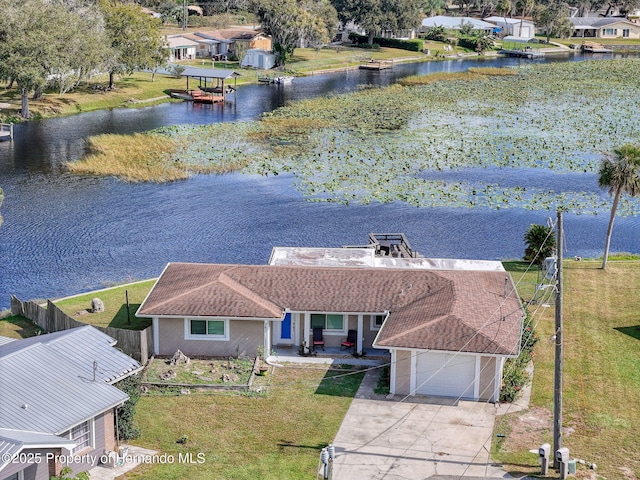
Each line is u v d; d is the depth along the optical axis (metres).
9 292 58.97
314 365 46.66
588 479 35.81
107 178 89.31
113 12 135.50
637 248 70.81
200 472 35.84
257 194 83.62
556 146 105.25
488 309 46.44
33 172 90.81
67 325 49.09
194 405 42.00
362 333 48.22
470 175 91.31
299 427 40.03
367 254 56.53
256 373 45.41
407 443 38.62
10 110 119.25
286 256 55.75
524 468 36.59
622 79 164.38
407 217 76.94
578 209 80.75
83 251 67.38
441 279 50.03
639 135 111.94
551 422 40.84
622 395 43.88
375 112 126.19
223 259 65.62
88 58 122.75
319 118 120.88
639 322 53.41
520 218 77.44
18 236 70.56
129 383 38.75
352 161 96.19
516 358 45.31
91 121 118.25
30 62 113.44
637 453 38.19
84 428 35.22
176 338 47.03
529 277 61.28
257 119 120.50
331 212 78.12
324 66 176.38
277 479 35.41
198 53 175.12
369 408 41.97
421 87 152.00
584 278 61.66
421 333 43.38
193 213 77.50
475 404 42.56
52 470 32.56
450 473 36.09
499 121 120.62
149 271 63.09
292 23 167.00
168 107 131.12
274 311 46.75
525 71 175.75
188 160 95.75
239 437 39.06
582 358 48.19
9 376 35.19
